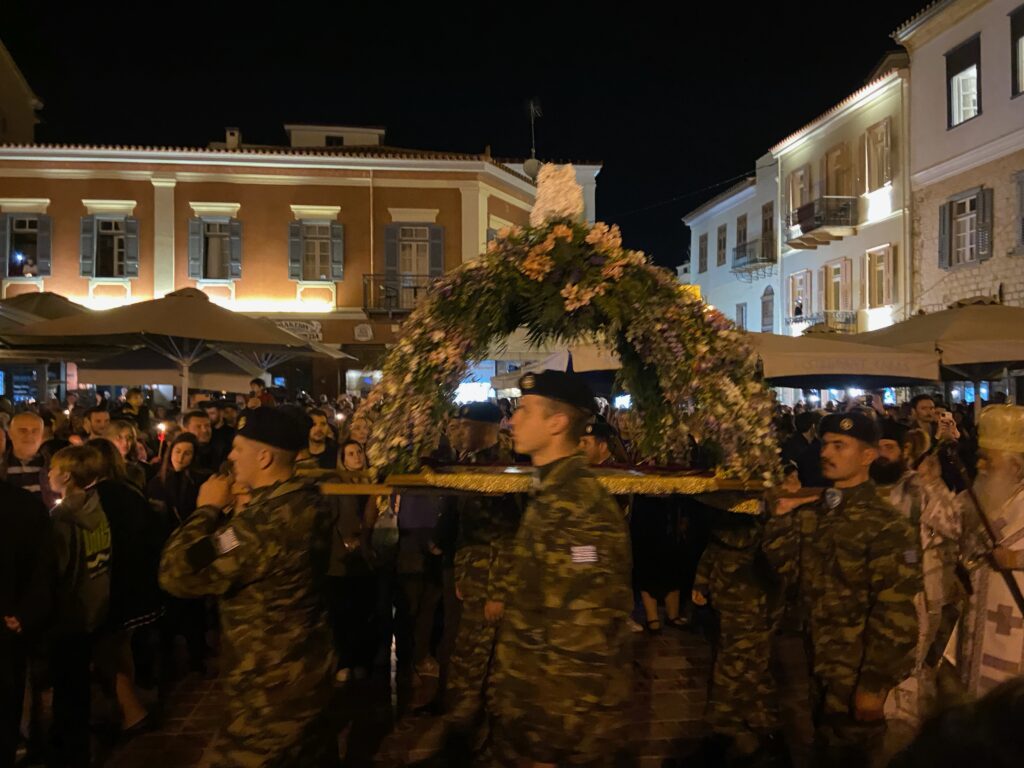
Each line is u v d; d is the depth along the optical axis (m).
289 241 25.12
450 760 4.95
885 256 23.75
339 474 4.31
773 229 31.08
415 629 6.25
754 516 4.66
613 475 4.42
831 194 26.77
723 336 4.56
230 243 24.92
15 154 24.27
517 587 3.21
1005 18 19.19
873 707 3.68
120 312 10.17
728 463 4.44
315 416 7.56
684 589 8.20
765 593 4.74
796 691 6.16
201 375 12.44
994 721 0.96
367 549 6.50
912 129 22.59
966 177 20.61
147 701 6.05
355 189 25.28
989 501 4.13
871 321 24.53
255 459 3.50
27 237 24.64
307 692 3.45
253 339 10.09
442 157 26.05
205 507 3.47
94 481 5.14
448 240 25.52
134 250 24.70
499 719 3.47
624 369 5.07
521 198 28.45
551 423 3.35
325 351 13.12
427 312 4.53
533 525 3.22
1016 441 4.07
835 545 3.95
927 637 4.24
